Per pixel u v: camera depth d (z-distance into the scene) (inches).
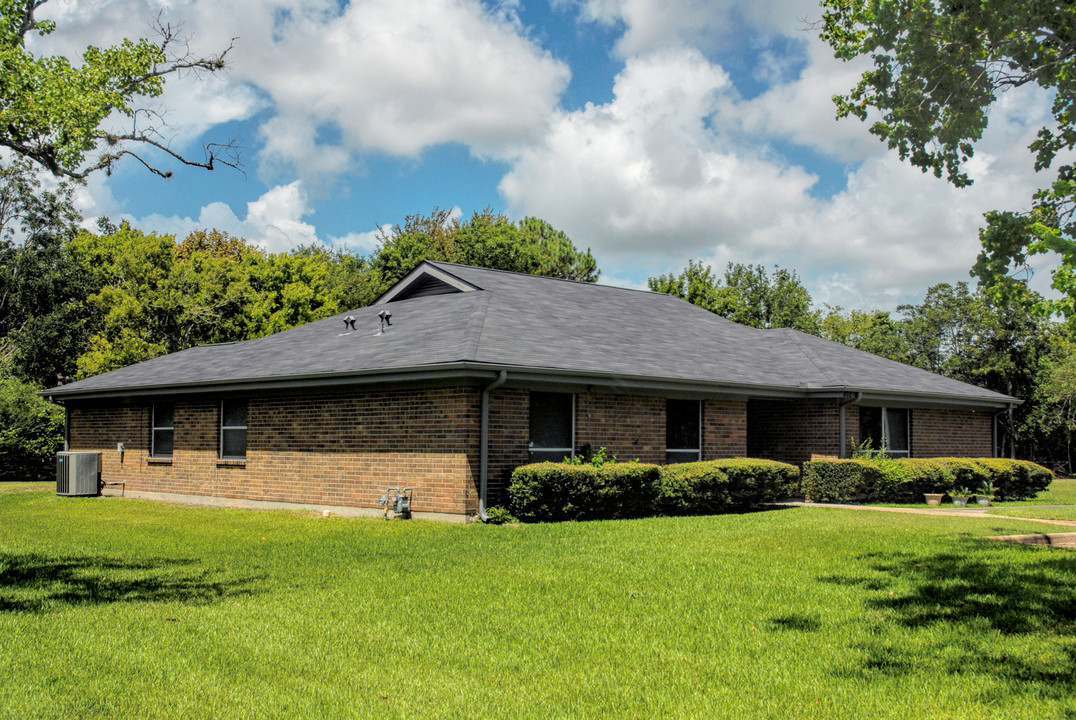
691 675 249.3
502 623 306.8
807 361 877.2
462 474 597.9
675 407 760.3
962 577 391.2
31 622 306.5
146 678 241.9
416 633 293.3
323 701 225.0
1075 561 434.6
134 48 522.6
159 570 418.3
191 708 218.1
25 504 800.3
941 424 932.0
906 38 367.6
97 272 1620.3
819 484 791.7
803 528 568.4
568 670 253.8
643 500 652.1
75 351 1510.8
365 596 352.2
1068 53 338.0
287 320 1601.9
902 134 378.0
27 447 1157.7
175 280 1433.3
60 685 233.8
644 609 328.8
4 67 479.5
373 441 661.9
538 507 597.9
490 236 2037.4
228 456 791.1
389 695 230.7
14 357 1466.5
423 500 623.8
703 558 444.5
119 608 331.0
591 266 2255.2
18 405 1175.6
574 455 668.1
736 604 337.7
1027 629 302.4
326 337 812.0
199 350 962.1
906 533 541.6
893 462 791.7
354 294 1898.4
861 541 505.7
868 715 216.8
